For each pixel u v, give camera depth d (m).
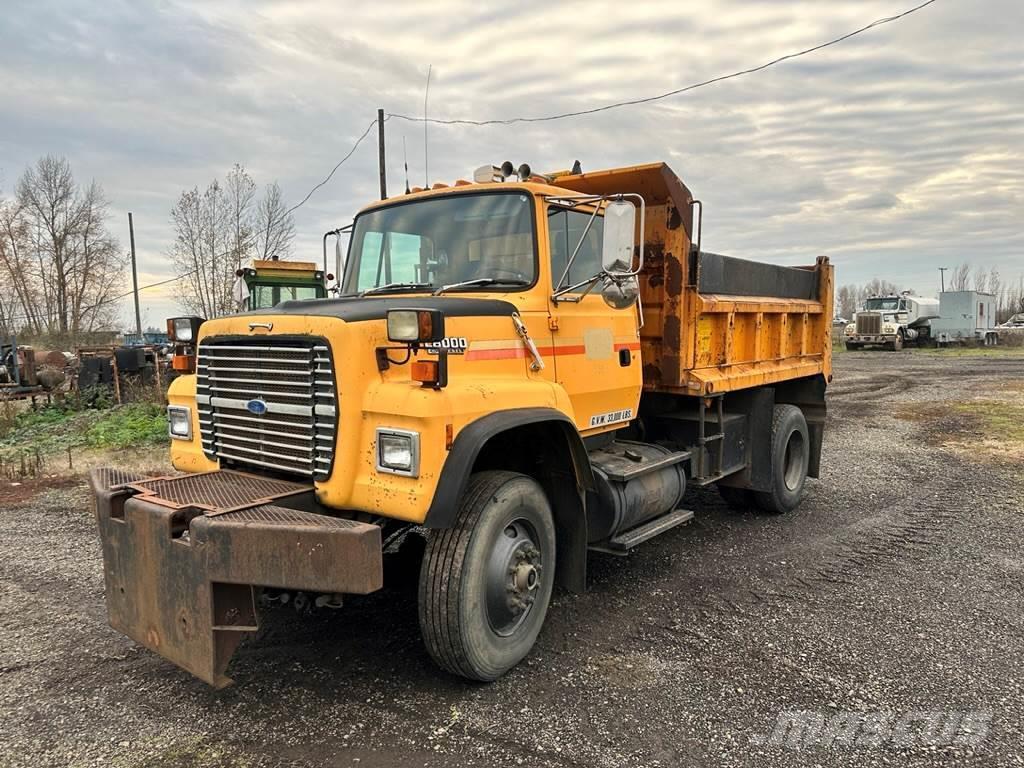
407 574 4.32
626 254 4.01
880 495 7.74
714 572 5.34
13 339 16.67
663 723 3.27
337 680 3.67
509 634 3.72
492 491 3.63
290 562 2.99
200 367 4.11
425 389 3.35
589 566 5.47
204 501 3.38
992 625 4.35
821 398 7.93
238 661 3.88
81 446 10.77
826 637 4.18
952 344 38.16
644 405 6.05
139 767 2.94
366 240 5.01
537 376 4.21
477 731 3.20
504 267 4.37
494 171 4.70
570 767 2.94
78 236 43.81
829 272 8.04
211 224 28.70
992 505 7.24
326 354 3.40
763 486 6.68
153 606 3.31
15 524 6.67
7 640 4.15
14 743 3.12
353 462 3.41
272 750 3.06
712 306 5.73
